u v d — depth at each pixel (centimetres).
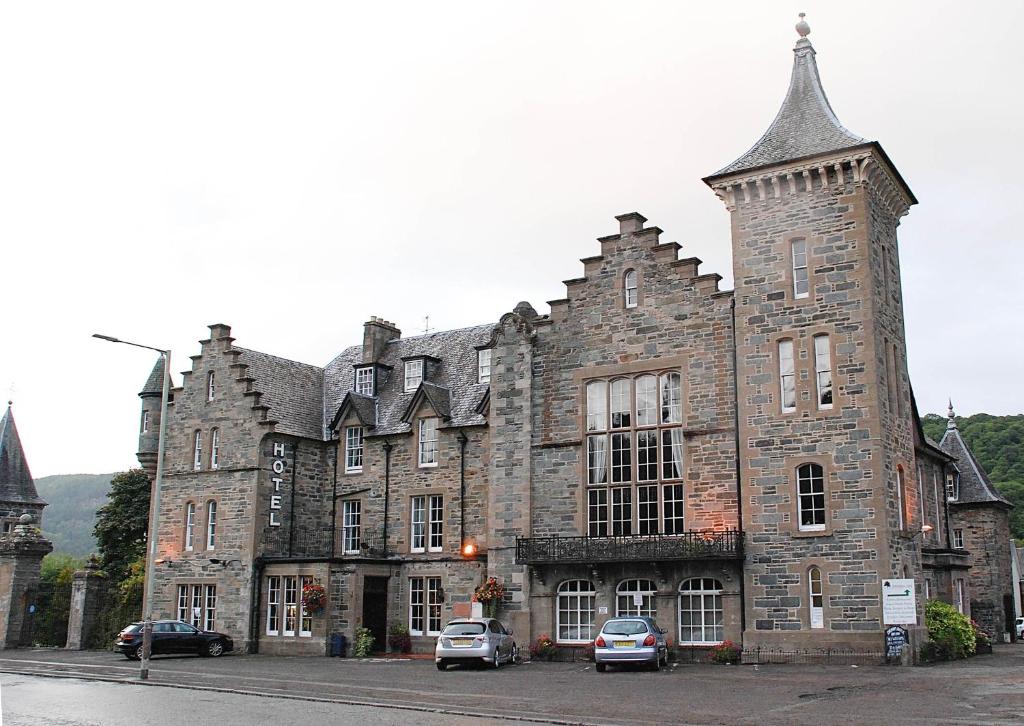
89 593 4434
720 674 2488
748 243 3091
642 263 3306
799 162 2995
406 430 3869
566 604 3241
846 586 2741
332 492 4059
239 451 3969
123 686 2352
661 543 3017
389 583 3709
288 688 2259
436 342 4244
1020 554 6038
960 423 8869
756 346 3012
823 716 1641
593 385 3350
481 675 2592
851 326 2866
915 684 2103
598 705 1861
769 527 2888
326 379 4478
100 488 16288
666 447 3170
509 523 3388
